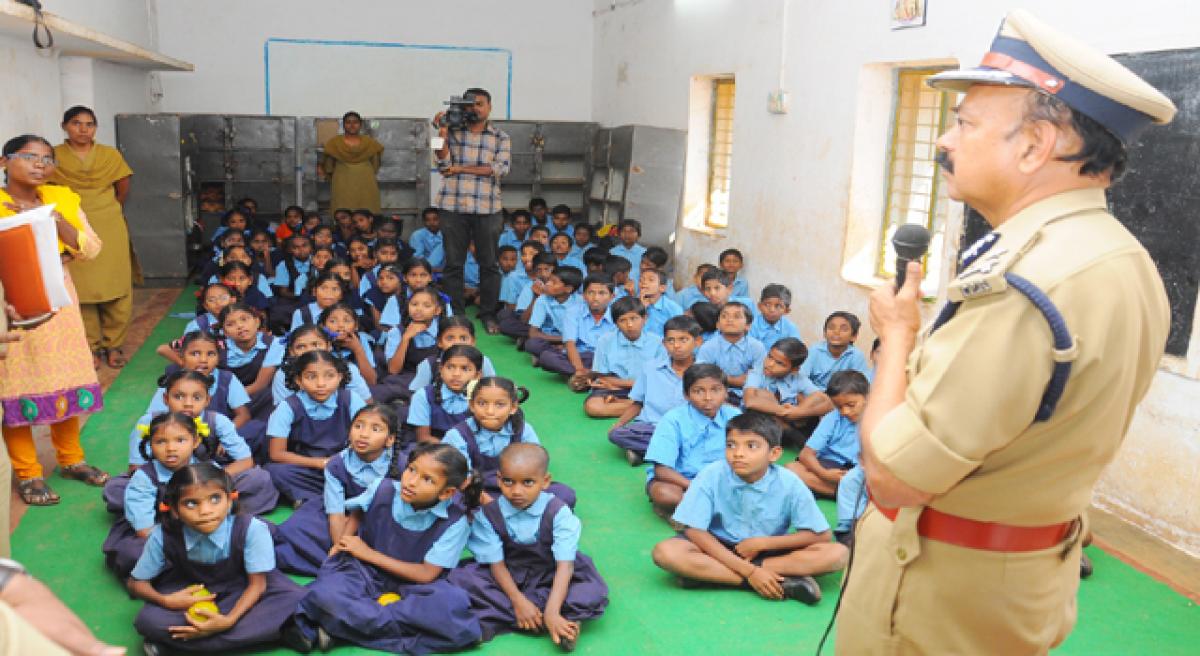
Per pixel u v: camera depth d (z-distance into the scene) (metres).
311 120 9.63
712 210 7.83
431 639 2.71
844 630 1.51
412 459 2.82
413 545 2.88
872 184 5.30
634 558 3.33
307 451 3.88
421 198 10.00
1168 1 3.32
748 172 6.63
